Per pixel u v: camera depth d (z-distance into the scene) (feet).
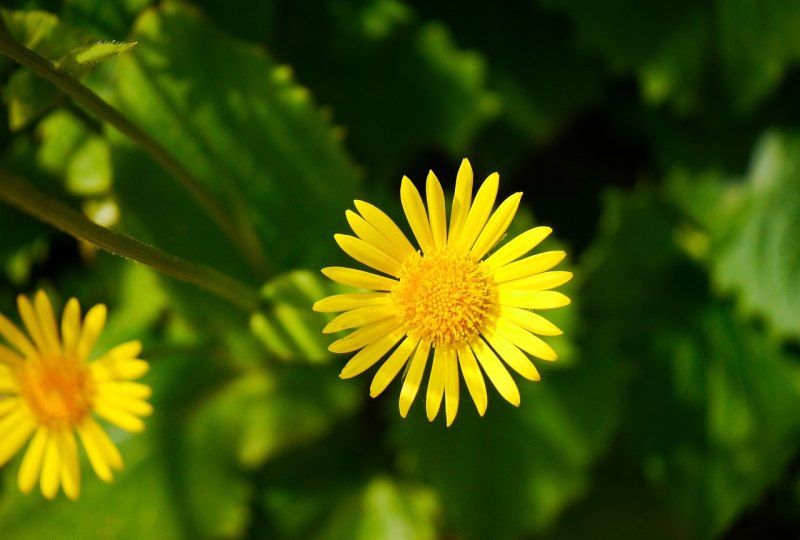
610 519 1.77
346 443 1.78
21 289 1.69
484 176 1.80
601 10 1.71
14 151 1.60
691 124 1.80
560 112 1.79
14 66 1.51
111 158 1.49
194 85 1.50
